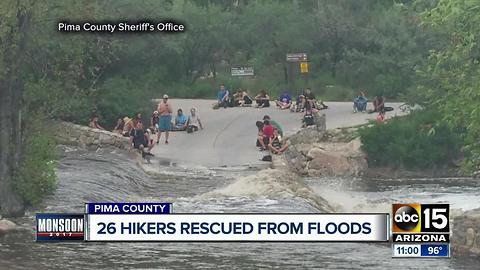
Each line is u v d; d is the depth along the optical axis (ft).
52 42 153.38
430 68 146.10
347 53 460.14
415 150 272.10
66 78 161.68
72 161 212.64
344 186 229.86
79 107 261.03
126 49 349.82
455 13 136.05
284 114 342.23
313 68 477.36
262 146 269.85
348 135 293.43
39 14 148.56
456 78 142.41
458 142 270.46
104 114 304.09
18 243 126.00
